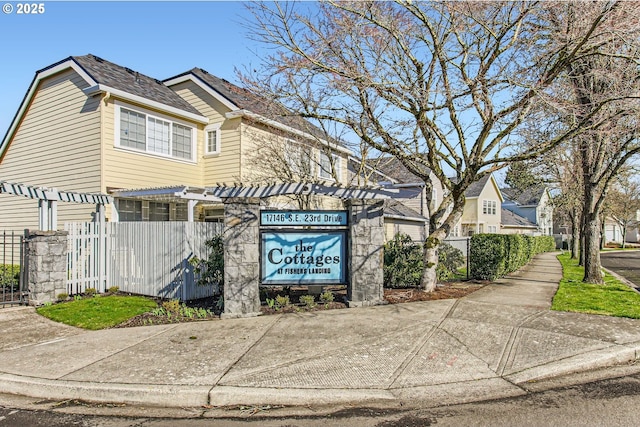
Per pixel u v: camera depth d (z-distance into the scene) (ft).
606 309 25.20
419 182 78.74
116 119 40.57
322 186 25.40
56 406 13.82
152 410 13.47
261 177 43.70
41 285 28.86
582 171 39.75
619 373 15.98
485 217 119.65
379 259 26.78
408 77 28.25
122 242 33.73
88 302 28.55
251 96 31.58
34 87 45.11
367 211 26.76
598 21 22.11
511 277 42.55
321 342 18.88
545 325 21.44
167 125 46.34
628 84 26.12
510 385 14.53
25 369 16.10
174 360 16.84
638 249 143.02
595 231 38.37
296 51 25.46
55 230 30.50
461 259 38.91
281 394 13.70
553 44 26.48
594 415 12.51
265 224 26.18
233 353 17.60
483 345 18.33
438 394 13.94
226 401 13.74
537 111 27.76
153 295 31.30
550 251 129.18
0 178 50.70
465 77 26.91
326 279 26.63
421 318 22.84
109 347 18.78
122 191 38.42
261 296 29.07
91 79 39.45
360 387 14.23
